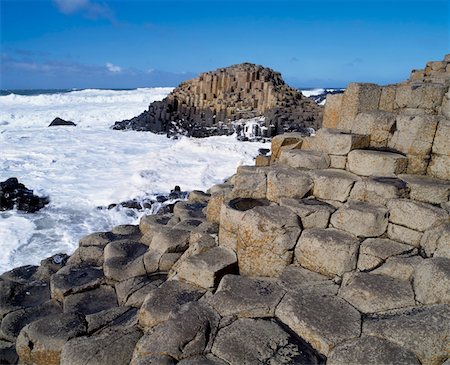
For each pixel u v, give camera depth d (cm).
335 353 311
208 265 470
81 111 3519
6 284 584
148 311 418
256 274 478
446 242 399
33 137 2309
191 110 2909
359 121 614
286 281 428
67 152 1853
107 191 1243
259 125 2355
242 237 485
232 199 571
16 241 902
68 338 426
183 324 355
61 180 1366
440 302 341
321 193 541
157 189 1267
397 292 371
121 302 529
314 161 590
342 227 477
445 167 523
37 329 437
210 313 380
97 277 581
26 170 1496
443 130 522
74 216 1071
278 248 461
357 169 561
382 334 322
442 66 811
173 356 329
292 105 2620
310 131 2236
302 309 365
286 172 569
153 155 1711
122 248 639
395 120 580
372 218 458
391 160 538
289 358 324
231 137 2358
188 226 662
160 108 2942
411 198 496
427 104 599
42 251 858
